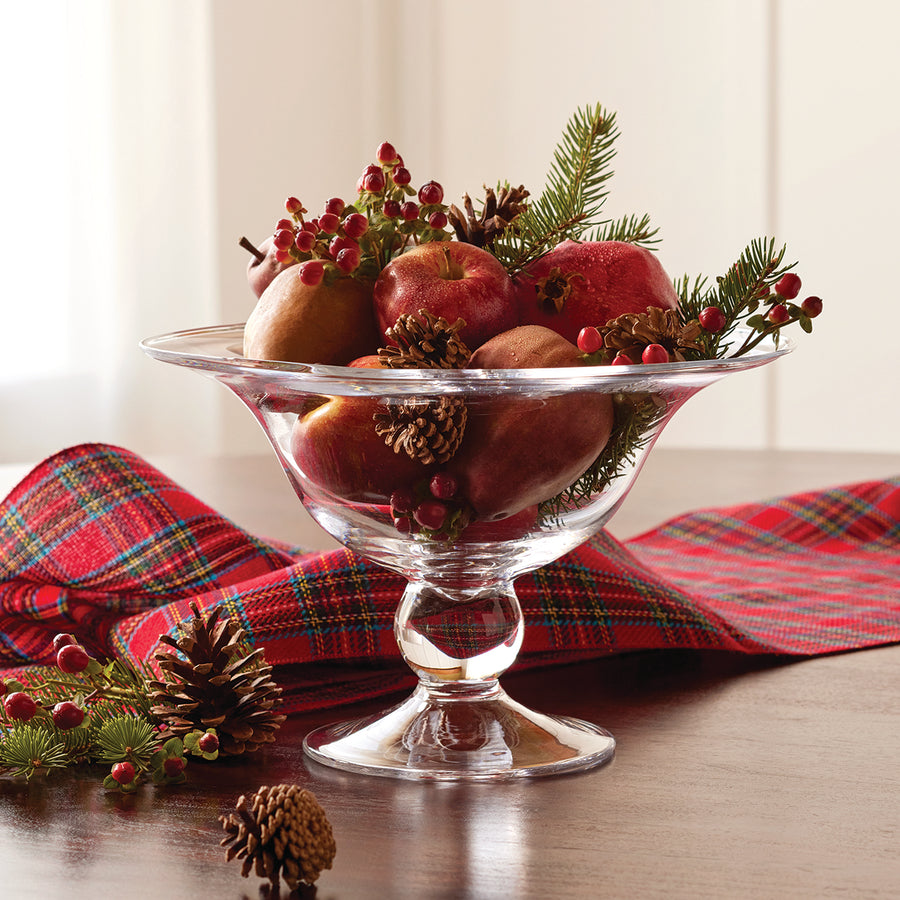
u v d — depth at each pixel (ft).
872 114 18.01
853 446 18.62
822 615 5.34
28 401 15.37
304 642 4.60
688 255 19.34
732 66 18.79
